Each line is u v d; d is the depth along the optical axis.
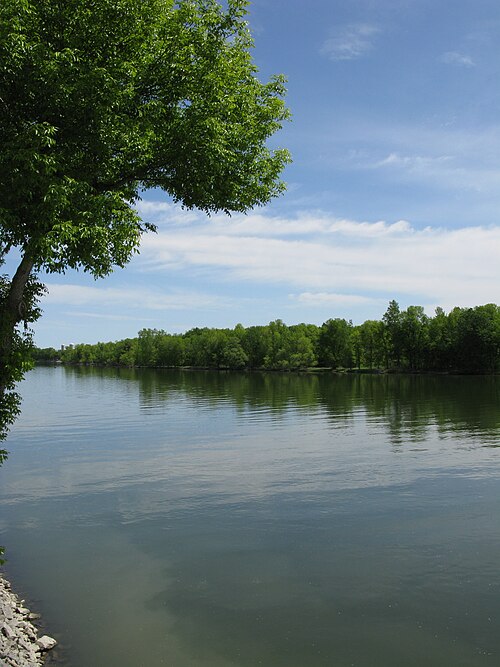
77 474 21.48
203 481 19.97
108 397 61.75
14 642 8.70
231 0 11.46
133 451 26.31
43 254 8.62
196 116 10.92
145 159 10.93
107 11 9.99
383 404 48.38
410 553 12.77
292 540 13.82
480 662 8.37
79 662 8.45
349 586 11.16
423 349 126.12
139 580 11.68
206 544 13.69
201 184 11.84
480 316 115.12
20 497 18.23
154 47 10.85
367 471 20.97
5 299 9.70
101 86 9.42
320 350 154.88
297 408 46.12
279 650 8.80
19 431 33.81
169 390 73.25
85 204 9.15
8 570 12.28
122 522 15.53
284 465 22.38
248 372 153.25
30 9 8.98
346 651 8.74
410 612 10.02
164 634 9.38
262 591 11.03
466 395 56.62
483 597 10.53
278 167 12.95
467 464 21.78
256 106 12.52
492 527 14.38
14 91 9.23
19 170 8.66
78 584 11.51
